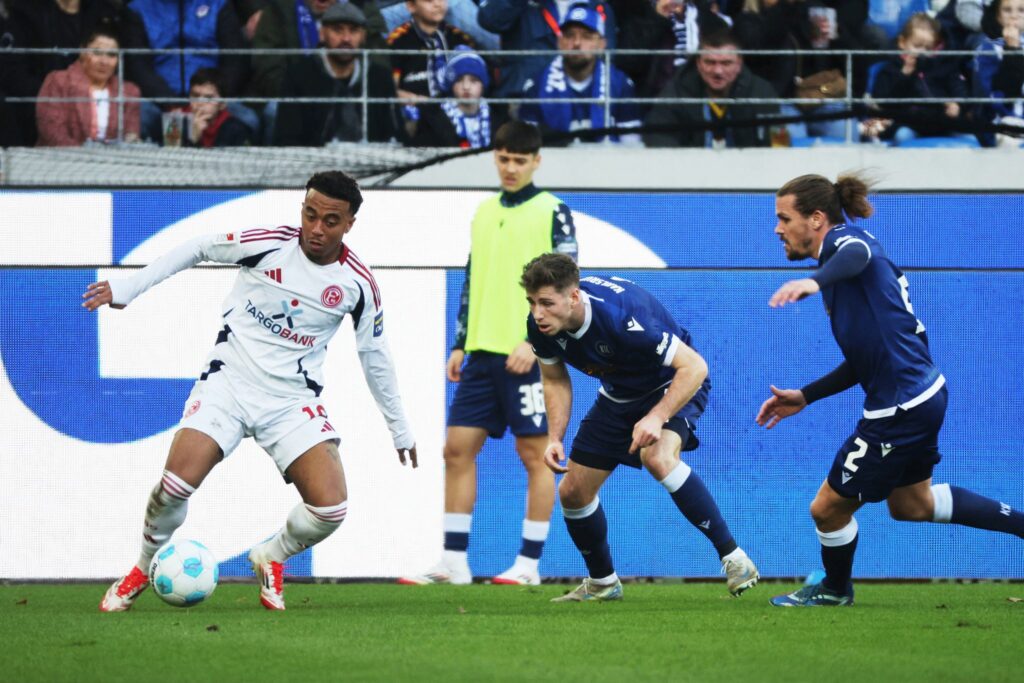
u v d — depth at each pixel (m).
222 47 35.66
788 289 17.59
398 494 28.70
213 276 29.03
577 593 22.19
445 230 29.38
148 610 20.06
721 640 15.92
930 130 35.25
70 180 31.88
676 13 36.25
